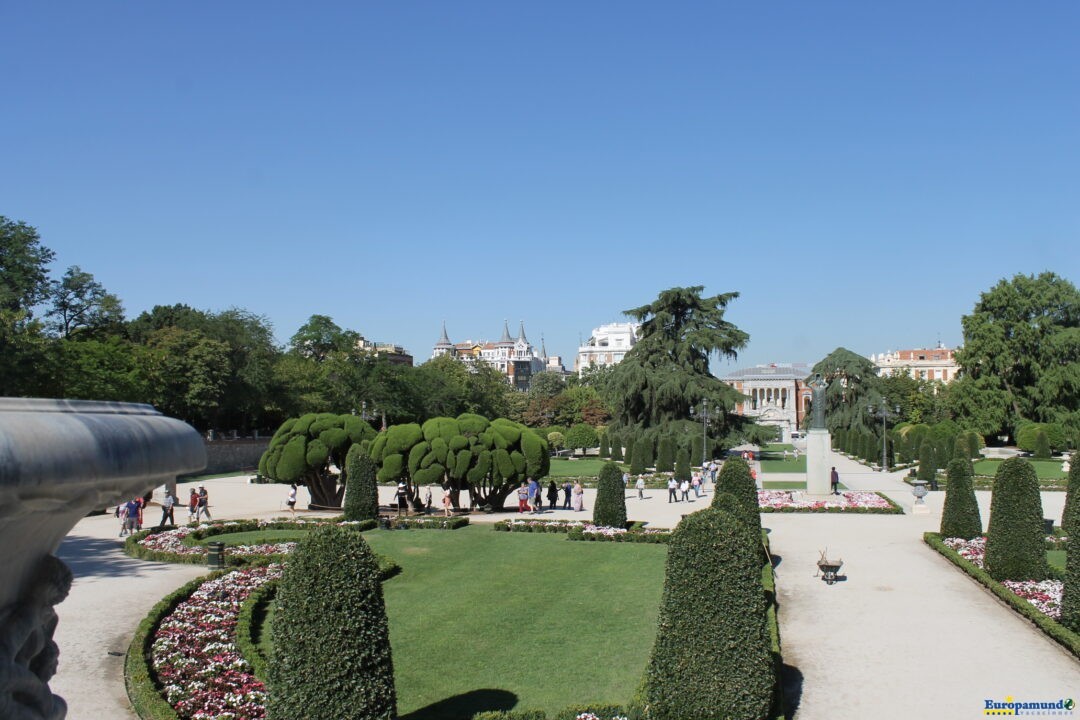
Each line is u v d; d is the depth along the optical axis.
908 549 26.61
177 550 25.09
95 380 48.19
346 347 86.31
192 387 58.50
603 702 12.45
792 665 15.10
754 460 76.31
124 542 27.78
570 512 37.81
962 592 20.50
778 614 18.61
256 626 16.78
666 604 11.39
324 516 35.50
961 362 78.56
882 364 159.00
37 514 3.54
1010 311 76.81
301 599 10.16
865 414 84.56
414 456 35.69
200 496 33.59
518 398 118.38
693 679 11.03
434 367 97.62
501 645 15.95
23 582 3.93
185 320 66.56
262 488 50.59
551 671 14.39
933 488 47.19
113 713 12.38
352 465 32.22
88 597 19.56
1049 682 14.06
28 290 50.47
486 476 35.94
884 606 19.19
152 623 16.42
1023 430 70.81
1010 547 20.75
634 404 67.81
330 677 9.95
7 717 3.65
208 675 13.45
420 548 27.11
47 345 43.09
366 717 10.08
